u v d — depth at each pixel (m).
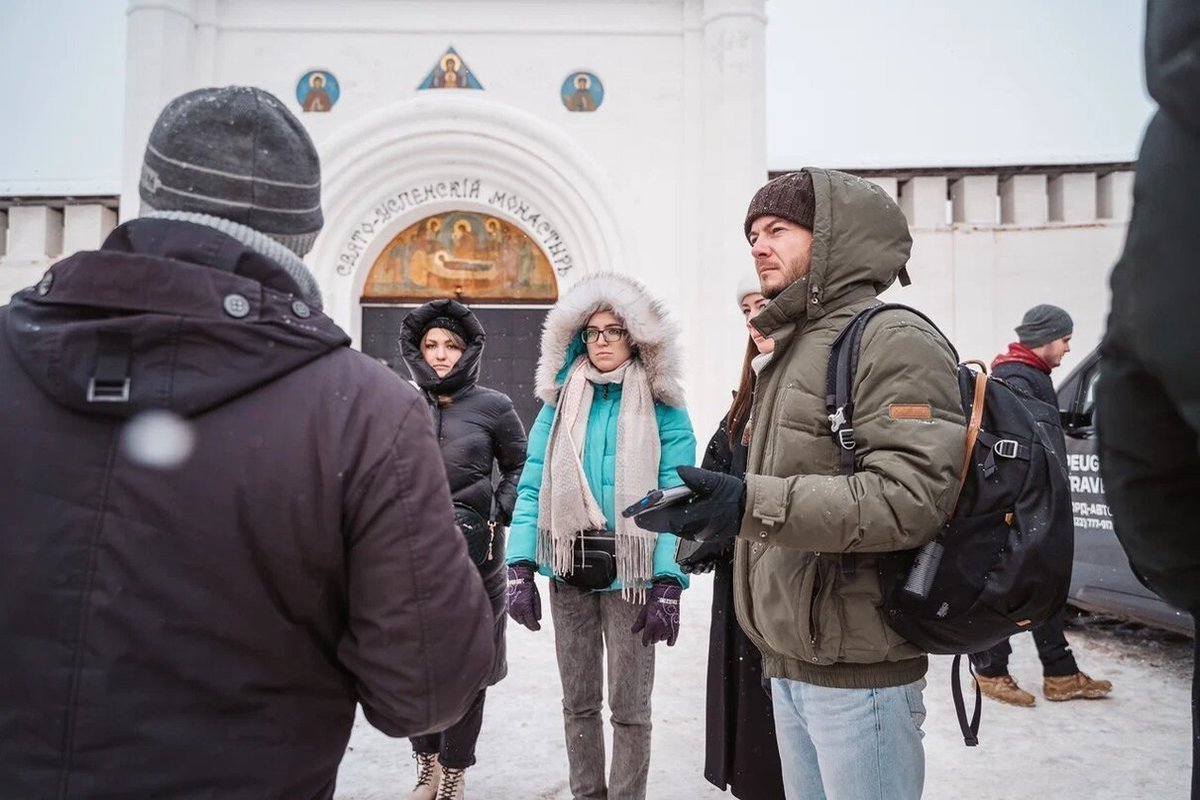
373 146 9.03
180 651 1.00
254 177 1.18
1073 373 5.67
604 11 9.23
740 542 1.98
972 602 1.63
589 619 2.85
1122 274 0.96
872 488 1.57
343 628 1.18
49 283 1.07
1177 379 0.82
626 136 9.21
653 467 2.79
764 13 9.04
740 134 8.79
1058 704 4.30
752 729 2.40
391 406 1.14
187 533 1.01
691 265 9.05
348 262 9.34
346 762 3.63
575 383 2.94
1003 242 10.03
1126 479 1.04
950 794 3.27
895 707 1.76
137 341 1.01
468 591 1.17
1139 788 3.32
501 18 9.20
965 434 1.67
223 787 1.02
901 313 1.74
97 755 0.97
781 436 1.79
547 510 2.85
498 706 4.27
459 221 9.75
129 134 8.65
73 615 0.99
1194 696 1.32
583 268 9.37
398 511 1.10
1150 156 0.87
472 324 3.25
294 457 1.06
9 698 0.99
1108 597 4.91
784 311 1.86
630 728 2.74
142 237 1.11
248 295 1.07
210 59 9.03
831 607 1.73
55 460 1.02
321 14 9.12
